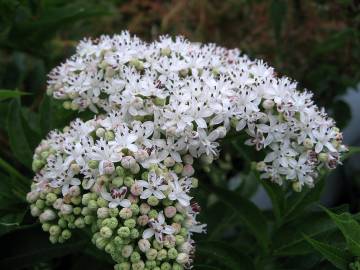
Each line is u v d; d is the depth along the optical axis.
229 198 0.13
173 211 0.11
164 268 0.10
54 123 0.14
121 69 0.13
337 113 0.19
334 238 0.12
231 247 0.12
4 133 0.18
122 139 0.11
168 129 0.11
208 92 0.12
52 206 0.12
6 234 0.12
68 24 0.17
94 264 0.14
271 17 0.18
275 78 0.13
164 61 0.13
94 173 0.11
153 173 0.11
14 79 0.18
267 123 0.12
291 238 0.13
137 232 0.10
